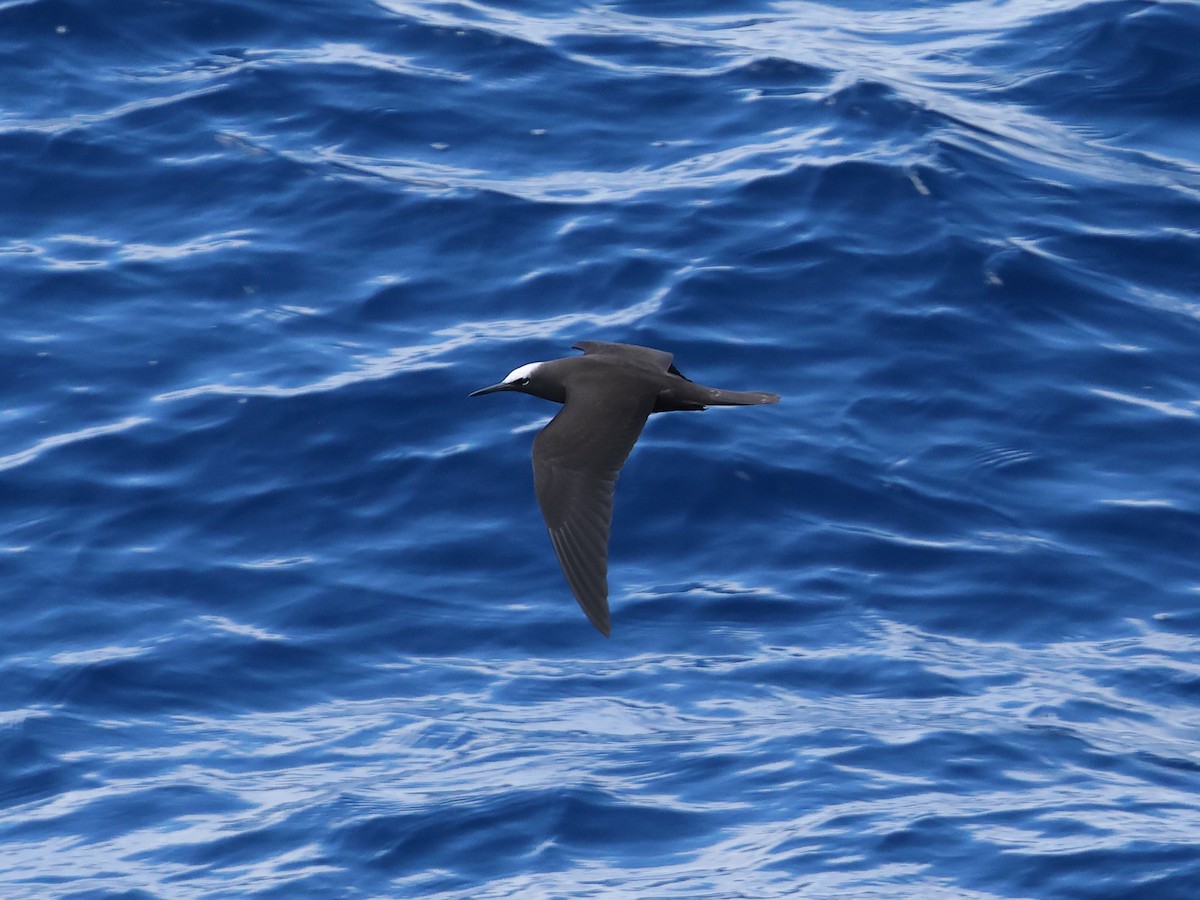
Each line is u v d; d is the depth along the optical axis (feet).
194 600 106.11
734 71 161.38
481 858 83.10
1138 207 143.43
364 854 83.56
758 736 92.38
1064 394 123.13
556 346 125.29
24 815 88.89
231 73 158.20
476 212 139.95
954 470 116.26
